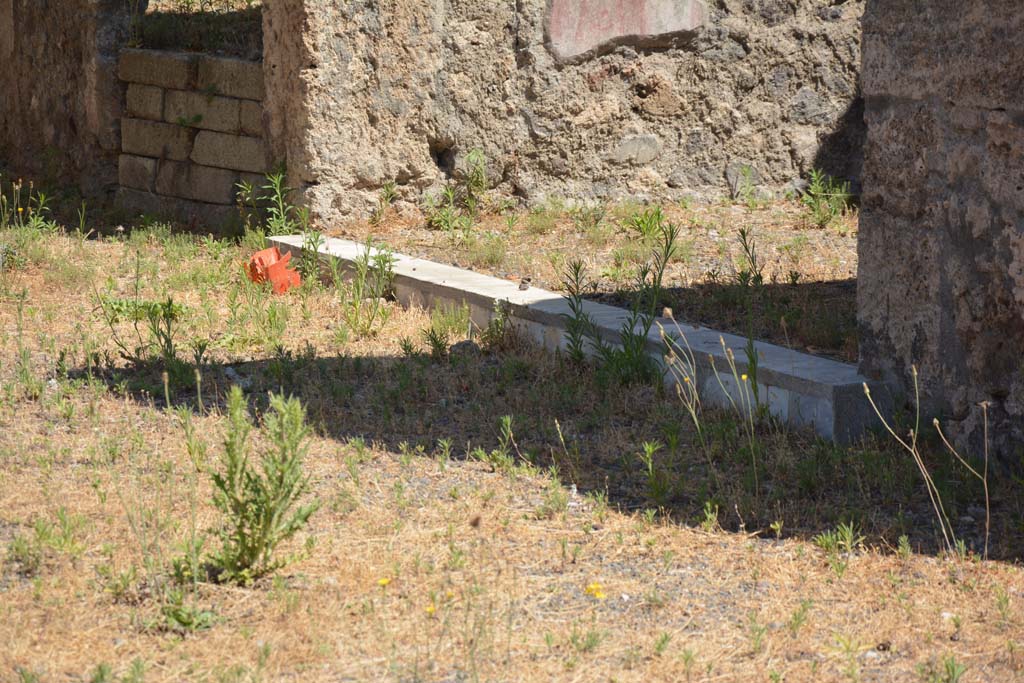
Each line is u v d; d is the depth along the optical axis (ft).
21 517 14.93
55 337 23.94
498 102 34.94
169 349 21.48
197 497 15.72
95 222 36.09
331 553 14.11
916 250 17.95
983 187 16.63
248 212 34.09
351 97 32.91
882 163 18.49
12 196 38.70
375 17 32.81
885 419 18.49
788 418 18.92
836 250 30.60
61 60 39.04
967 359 17.25
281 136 33.19
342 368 22.15
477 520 13.03
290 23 32.01
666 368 20.86
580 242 31.81
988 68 16.34
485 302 24.77
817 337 22.40
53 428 18.45
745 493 16.33
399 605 12.78
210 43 36.55
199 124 34.99
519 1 34.42
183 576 13.07
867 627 12.53
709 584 13.57
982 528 15.21
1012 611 12.82
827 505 15.84
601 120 35.78
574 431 19.01
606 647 12.01
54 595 12.78
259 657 11.64
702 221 34.14
